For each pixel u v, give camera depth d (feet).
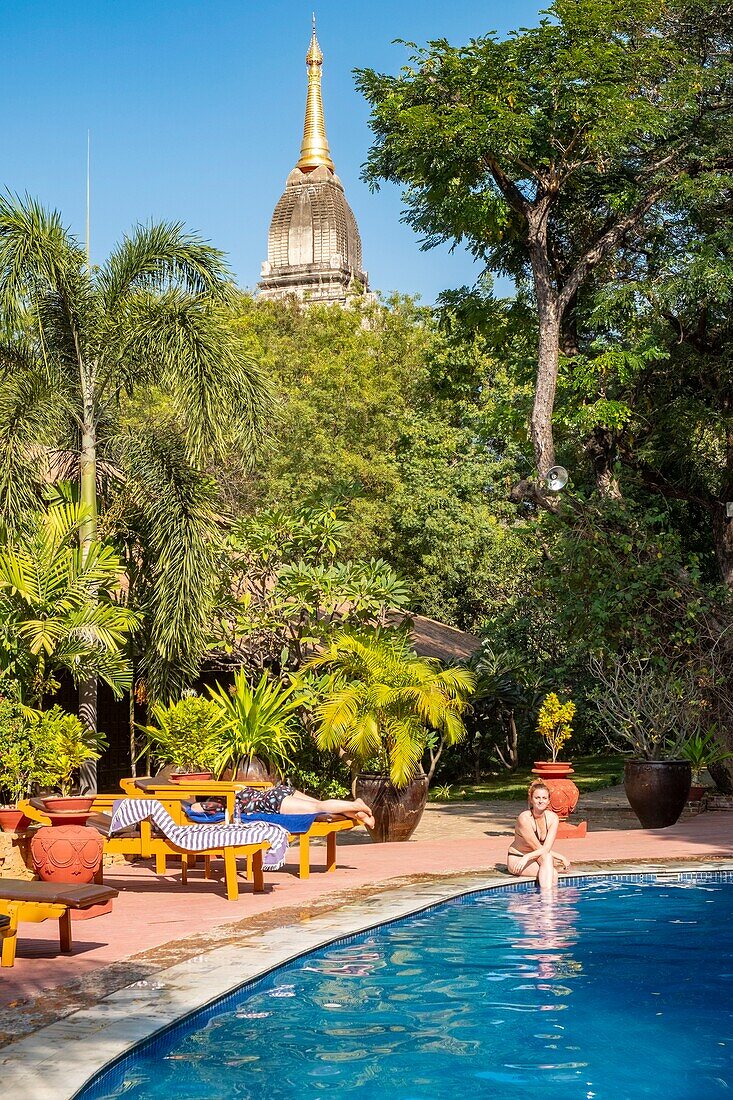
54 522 48.85
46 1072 16.96
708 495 73.15
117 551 53.78
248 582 64.75
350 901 32.86
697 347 70.64
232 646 62.59
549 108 63.26
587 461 76.48
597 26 61.41
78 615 45.73
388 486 122.52
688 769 51.65
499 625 75.20
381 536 119.55
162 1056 19.54
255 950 26.07
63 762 39.86
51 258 49.85
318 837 51.67
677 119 65.41
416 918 31.58
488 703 83.87
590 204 70.44
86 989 22.21
